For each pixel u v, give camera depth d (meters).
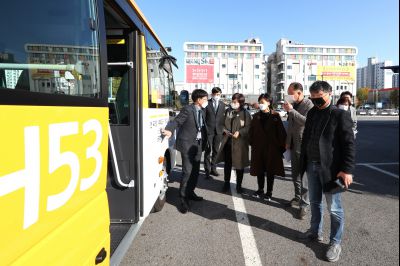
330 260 3.52
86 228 1.98
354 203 5.50
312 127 3.76
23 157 1.38
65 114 1.73
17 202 1.34
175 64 5.98
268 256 3.65
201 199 5.62
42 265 1.53
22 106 1.38
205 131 5.34
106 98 2.34
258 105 5.50
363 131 20.50
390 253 3.72
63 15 1.87
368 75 143.25
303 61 91.94
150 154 3.79
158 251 3.74
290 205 5.29
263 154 5.58
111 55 3.46
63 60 1.85
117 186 3.45
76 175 1.84
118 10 2.94
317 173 3.83
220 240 4.05
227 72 82.31
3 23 1.45
